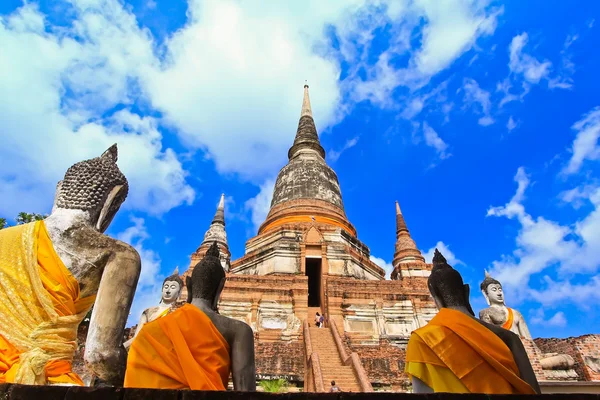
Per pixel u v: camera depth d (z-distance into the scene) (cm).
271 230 3744
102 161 566
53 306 443
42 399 297
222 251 3884
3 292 429
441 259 581
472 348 437
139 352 393
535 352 1390
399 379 2153
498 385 417
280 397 309
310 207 3956
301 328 2675
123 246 511
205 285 497
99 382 501
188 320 421
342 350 2277
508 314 1427
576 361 1856
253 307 2738
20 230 469
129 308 494
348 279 3025
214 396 304
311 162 4500
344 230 3756
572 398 329
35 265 448
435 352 438
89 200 520
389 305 2872
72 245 483
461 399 321
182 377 382
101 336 459
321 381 1808
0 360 400
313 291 3638
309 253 3341
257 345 2423
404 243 4169
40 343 423
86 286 485
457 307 527
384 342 2519
